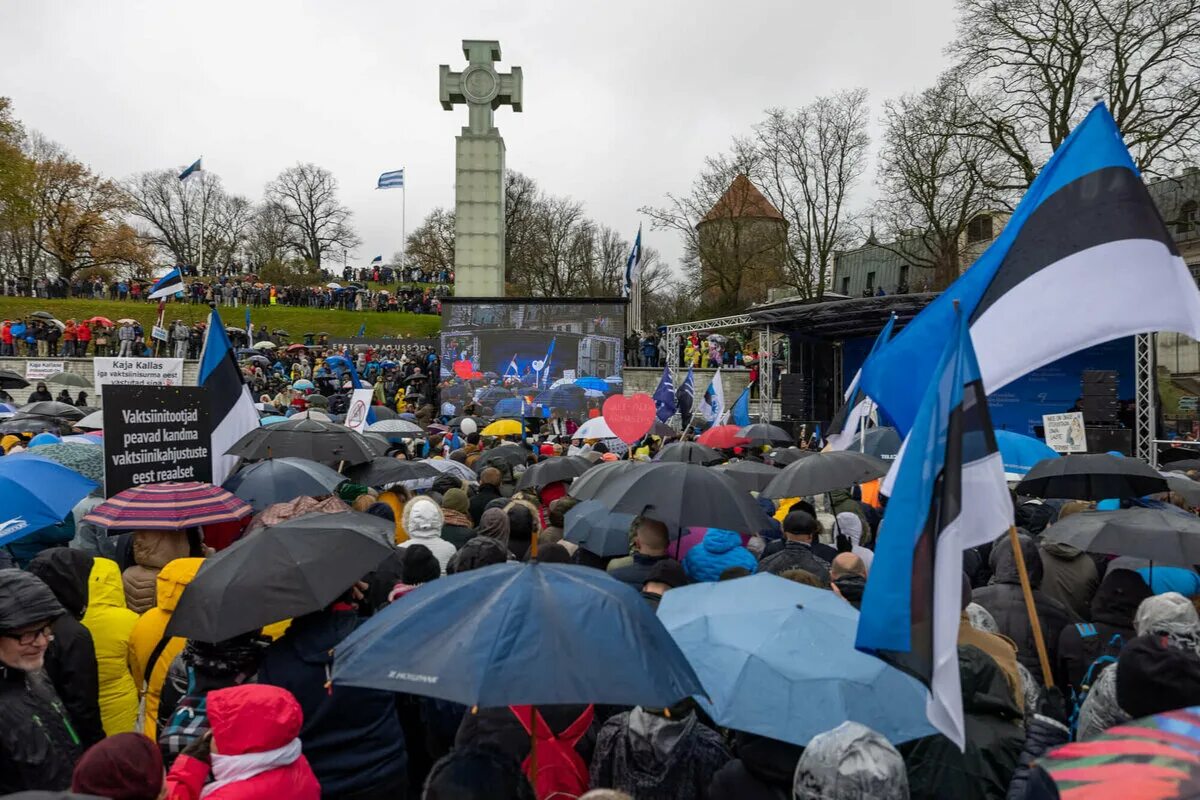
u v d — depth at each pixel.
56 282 55.25
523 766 3.47
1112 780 1.52
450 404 28.91
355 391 11.46
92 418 11.26
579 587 3.04
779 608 3.55
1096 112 4.57
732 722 3.11
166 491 4.96
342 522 4.20
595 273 70.69
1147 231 4.39
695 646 3.47
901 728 3.13
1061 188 4.57
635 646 2.87
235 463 7.75
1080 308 4.39
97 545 6.70
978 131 30.09
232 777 2.89
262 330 42.88
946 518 2.87
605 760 3.39
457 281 33.91
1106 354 20.09
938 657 2.74
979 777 3.18
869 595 2.88
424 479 8.73
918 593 2.82
